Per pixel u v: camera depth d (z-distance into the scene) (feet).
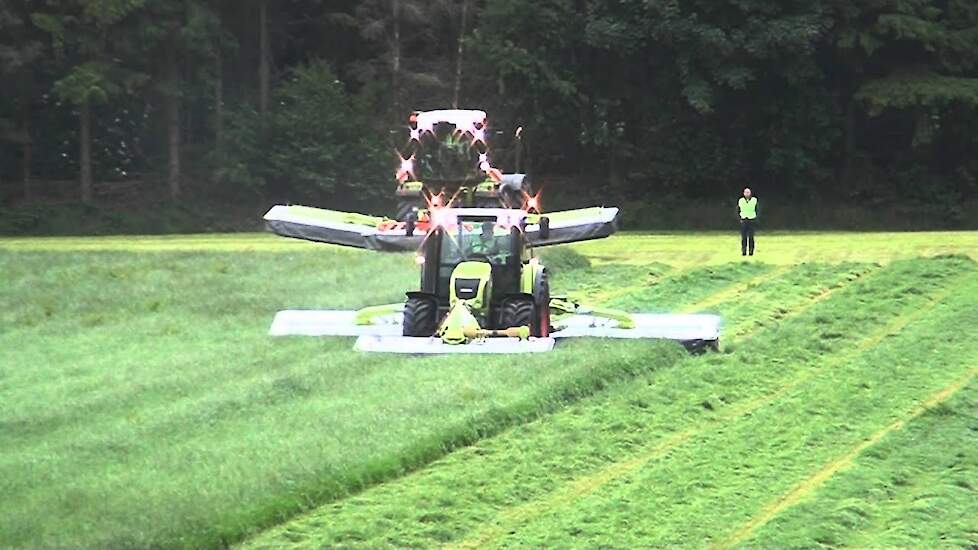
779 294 392.47
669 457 230.07
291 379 266.57
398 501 202.90
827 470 226.99
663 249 506.48
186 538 182.91
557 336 308.19
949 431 249.55
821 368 302.25
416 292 300.61
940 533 198.49
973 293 390.01
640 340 303.48
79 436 230.27
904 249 490.49
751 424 252.01
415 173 427.74
